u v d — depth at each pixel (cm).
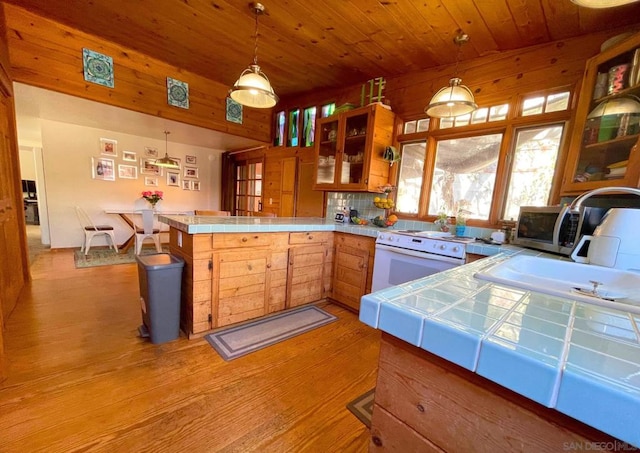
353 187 292
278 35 246
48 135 435
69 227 465
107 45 288
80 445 113
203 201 614
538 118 214
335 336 218
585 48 196
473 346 44
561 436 39
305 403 144
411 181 296
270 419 132
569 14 180
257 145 494
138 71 311
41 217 489
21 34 244
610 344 44
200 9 217
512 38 215
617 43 152
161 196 533
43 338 191
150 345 190
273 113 458
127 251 471
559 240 156
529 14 187
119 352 180
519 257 141
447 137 268
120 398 140
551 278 116
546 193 216
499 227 235
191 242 193
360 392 155
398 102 303
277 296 247
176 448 114
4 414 125
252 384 157
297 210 419
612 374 35
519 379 39
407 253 220
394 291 67
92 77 283
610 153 160
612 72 156
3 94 232
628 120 149
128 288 294
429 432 54
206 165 612
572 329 50
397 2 191
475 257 192
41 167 474
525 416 42
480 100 246
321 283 284
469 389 48
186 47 284
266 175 482
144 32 260
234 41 262
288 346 200
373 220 302
